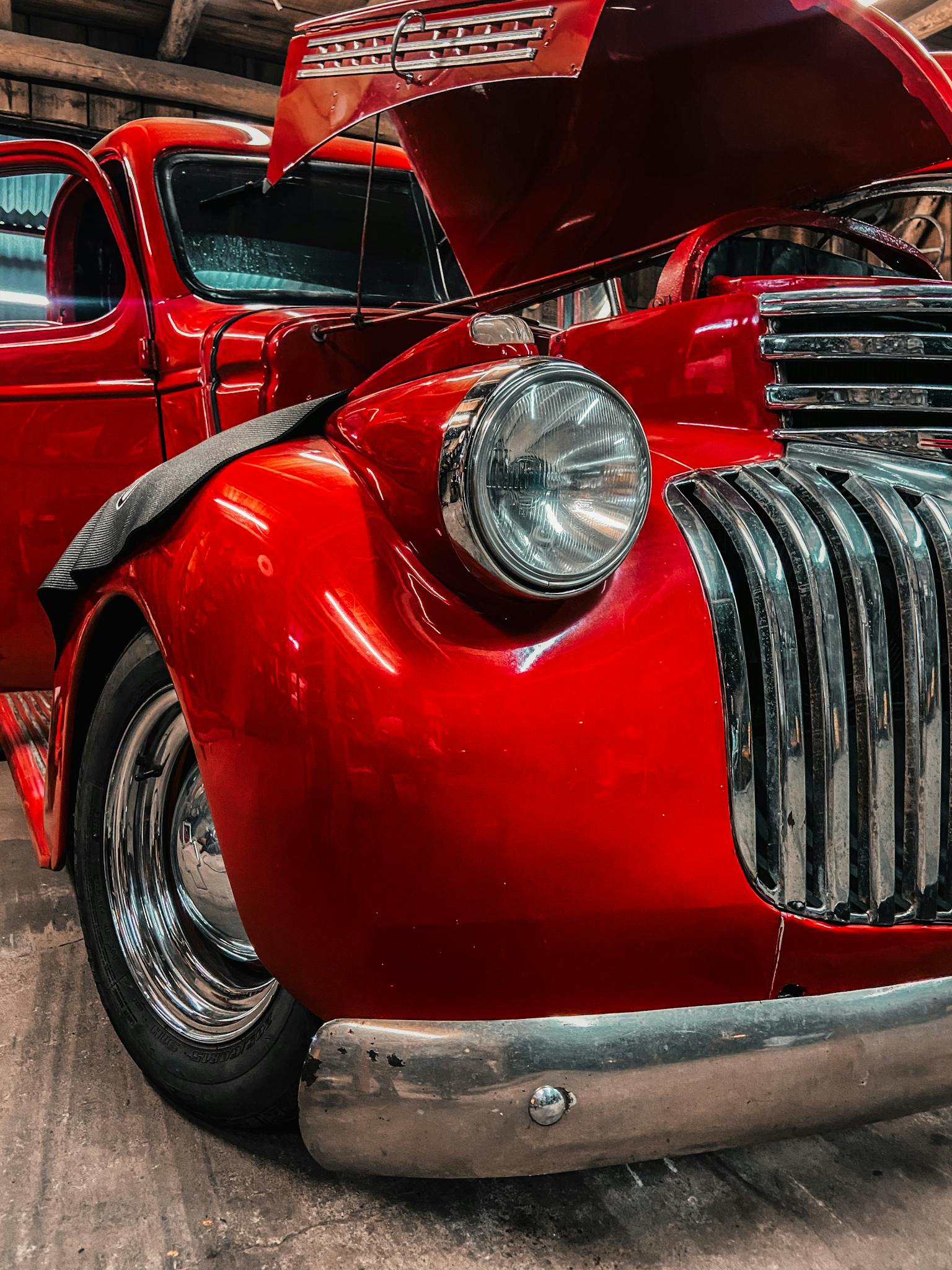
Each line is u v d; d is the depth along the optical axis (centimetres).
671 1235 114
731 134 161
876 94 145
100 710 141
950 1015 101
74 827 147
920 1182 123
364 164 251
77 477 221
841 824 100
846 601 103
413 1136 93
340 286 241
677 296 149
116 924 141
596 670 93
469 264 203
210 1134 132
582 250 192
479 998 94
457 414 88
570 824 91
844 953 101
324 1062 95
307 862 94
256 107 724
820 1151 129
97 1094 140
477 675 92
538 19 124
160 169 223
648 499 94
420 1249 112
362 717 91
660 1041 93
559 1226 116
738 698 96
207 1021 132
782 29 138
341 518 101
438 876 91
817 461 116
